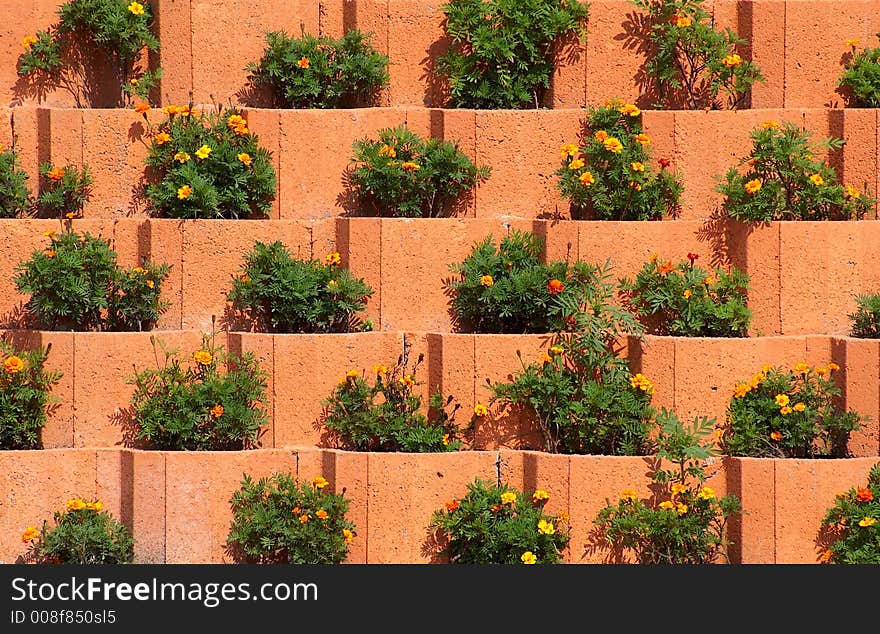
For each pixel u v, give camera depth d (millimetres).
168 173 11719
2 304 11352
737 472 10633
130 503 10703
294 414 11070
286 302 11258
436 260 11508
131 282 11219
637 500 10562
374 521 10633
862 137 11789
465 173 11891
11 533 10531
